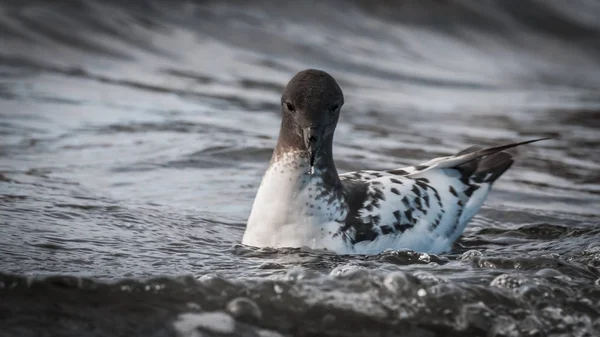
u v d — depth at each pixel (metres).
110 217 11.52
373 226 10.38
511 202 13.59
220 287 8.34
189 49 25.14
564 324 8.08
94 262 9.55
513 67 30.38
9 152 14.66
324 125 9.98
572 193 14.30
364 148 16.50
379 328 7.89
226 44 26.17
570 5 36.22
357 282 8.52
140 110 18.83
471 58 30.28
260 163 15.11
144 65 23.44
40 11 24.62
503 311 8.22
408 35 30.56
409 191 10.98
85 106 18.66
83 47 23.67
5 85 19.78
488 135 18.97
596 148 18.14
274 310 8.06
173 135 16.62
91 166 14.27
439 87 25.73
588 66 32.12
